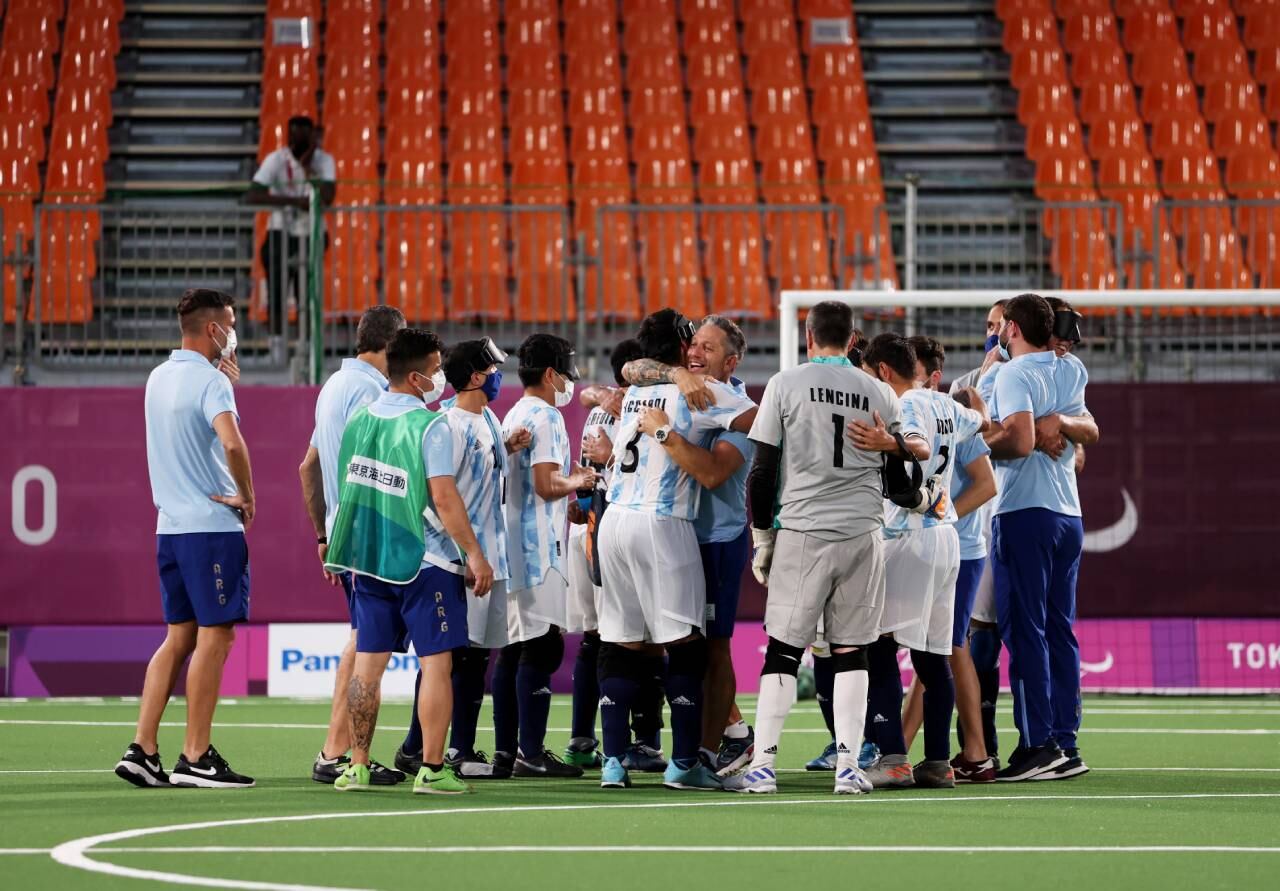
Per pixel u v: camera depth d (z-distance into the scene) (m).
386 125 45.06
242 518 16.38
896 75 47.88
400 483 15.12
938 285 38.03
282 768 18.30
